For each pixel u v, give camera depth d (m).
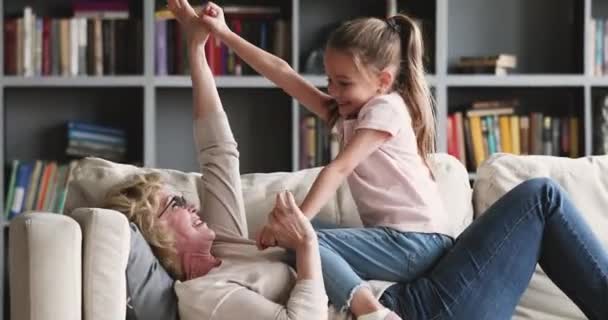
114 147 4.87
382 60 2.68
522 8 5.14
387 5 4.87
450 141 4.88
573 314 2.93
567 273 2.55
